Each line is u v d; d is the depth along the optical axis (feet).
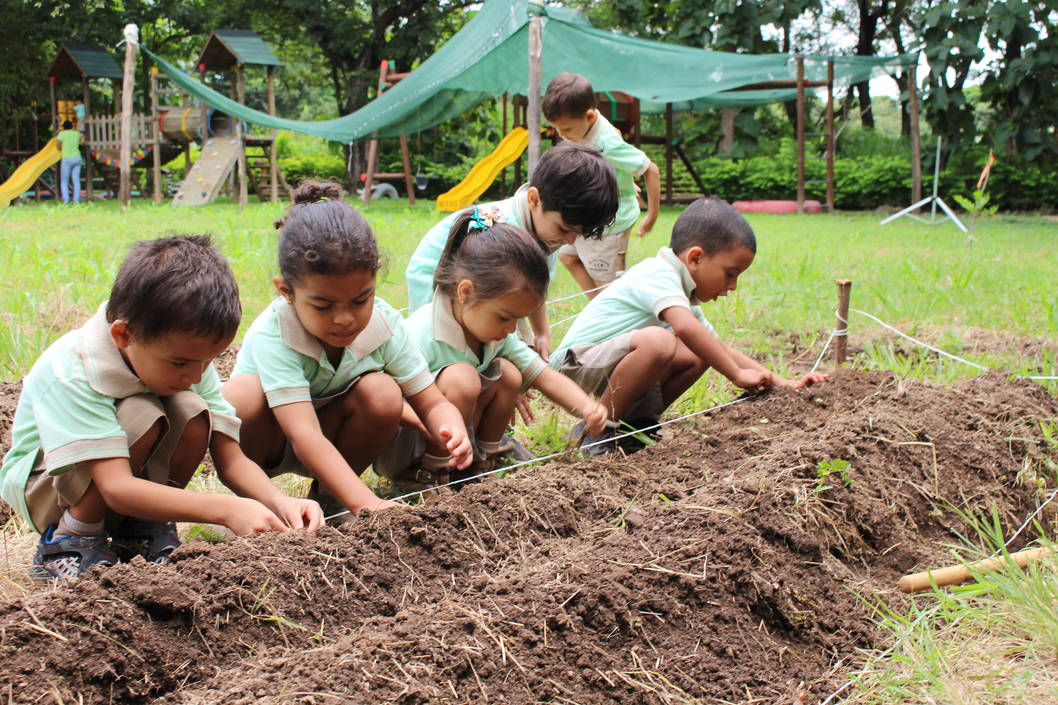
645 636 7.79
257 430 10.44
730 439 11.97
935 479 10.81
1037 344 18.15
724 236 13.19
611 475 10.89
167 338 8.18
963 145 61.98
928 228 45.80
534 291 10.89
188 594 7.47
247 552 8.14
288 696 6.47
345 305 9.38
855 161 66.08
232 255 27.91
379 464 12.16
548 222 12.96
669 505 9.48
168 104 91.56
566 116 19.62
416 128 61.93
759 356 18.48
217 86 80.18
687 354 13.92
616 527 9.47
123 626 7.06
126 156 53.36
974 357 16.92
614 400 13.17
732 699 7.36
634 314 13.80
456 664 6.99
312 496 11.29
